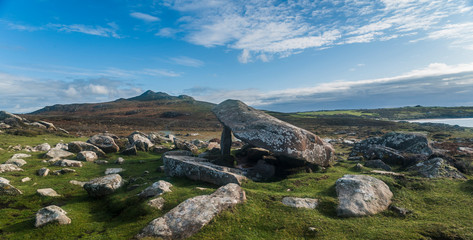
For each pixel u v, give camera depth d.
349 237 7.72
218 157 18.16
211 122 82.12
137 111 129.25
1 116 33.69
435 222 8.11
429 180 11.52
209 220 8.52
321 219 8.77
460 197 9.90
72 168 17.16
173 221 8.38
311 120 78.94
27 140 26.45
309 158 14.99
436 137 36.38
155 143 28.94
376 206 9.41
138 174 16.25
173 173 14.53
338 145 31.80
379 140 19.78
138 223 9.00
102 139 23.27
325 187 11.71
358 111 141.25
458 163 14.30
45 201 11.57
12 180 13.89
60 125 58.25
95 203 11.74
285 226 8.48
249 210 9.35
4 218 9.78
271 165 16.00
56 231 8.81
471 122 75.69
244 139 15.30
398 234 7.52
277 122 16.33
